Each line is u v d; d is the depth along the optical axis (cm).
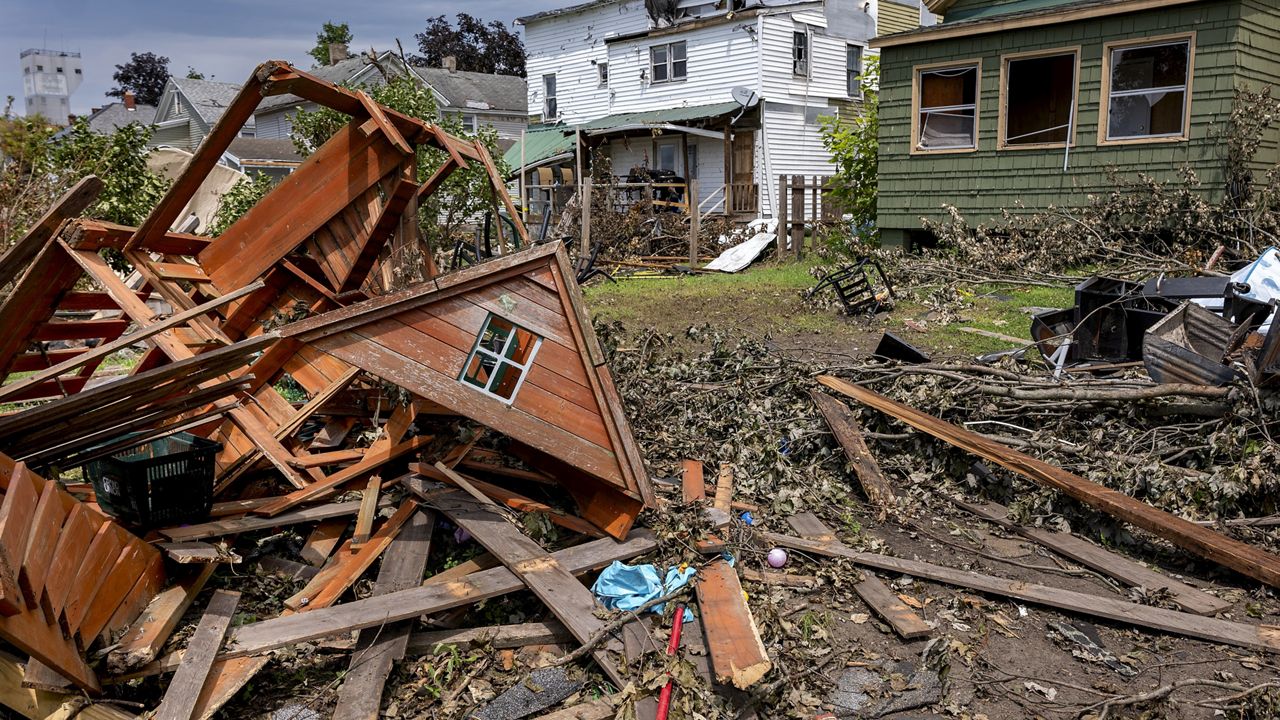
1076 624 425
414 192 580
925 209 1503
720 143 2380
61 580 318
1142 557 491
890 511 543
